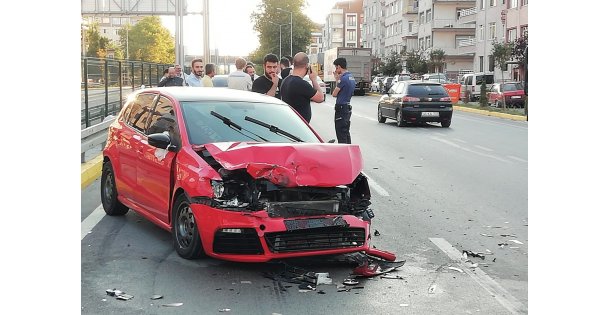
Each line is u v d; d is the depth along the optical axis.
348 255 6.30
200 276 5.67
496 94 36.97
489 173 12.27
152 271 5.79
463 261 6.31
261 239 5.61
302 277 5.64
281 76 14.70
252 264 6.05
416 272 5.93
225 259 5.80
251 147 5.84
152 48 120.44
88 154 13.10
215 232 5.72
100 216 7.98
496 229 7.73
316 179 5.81
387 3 103.88
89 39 97.75
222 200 5.77
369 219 6.24
